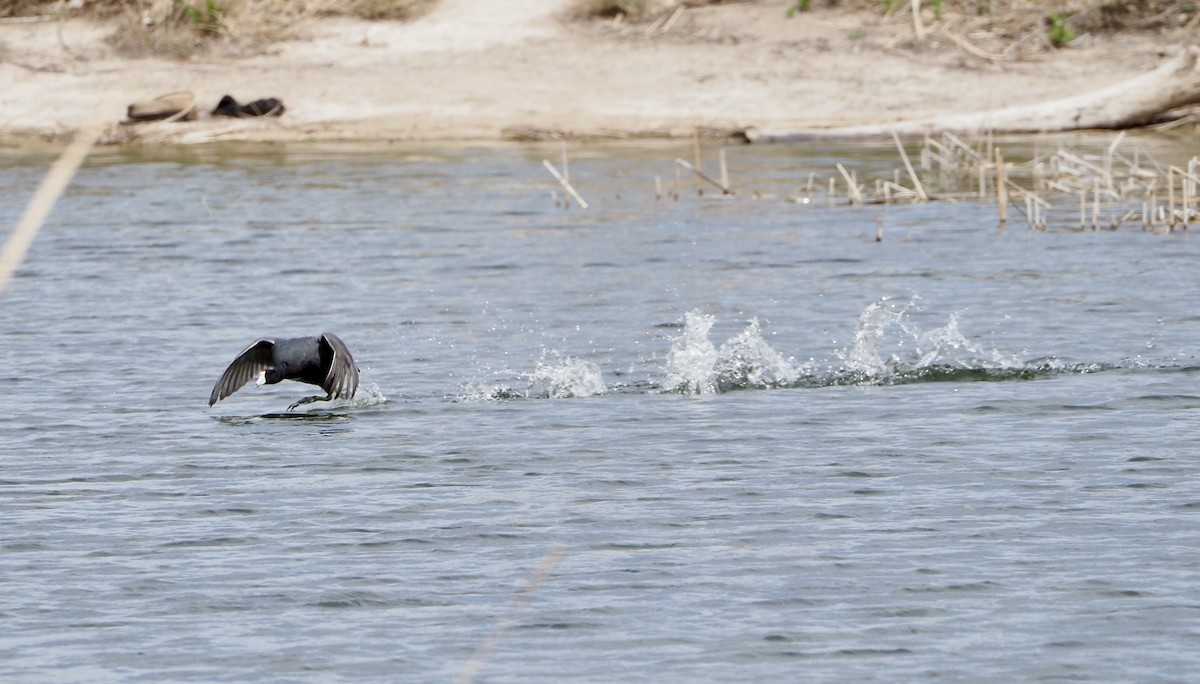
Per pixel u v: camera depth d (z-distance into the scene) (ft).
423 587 106.01
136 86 408.26
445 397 161.68
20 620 100.53
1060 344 179.32
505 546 114.11
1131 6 428.97
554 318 200.85
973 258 236.84
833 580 106.01
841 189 314.76
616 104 399.44
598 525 118.52
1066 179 307.17
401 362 178.29
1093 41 420.36
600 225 275.59
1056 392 158.10
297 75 414.41
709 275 228.43
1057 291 209.56
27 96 404.77
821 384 164.66
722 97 400.47
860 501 123.34
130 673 92.22
